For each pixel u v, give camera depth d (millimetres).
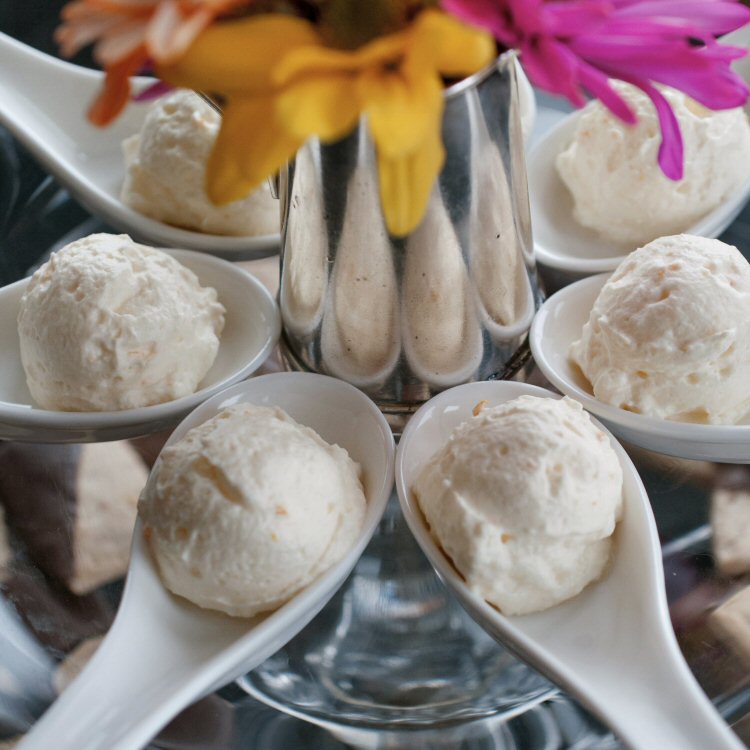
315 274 259
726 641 237
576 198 302
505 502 226
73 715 214
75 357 255
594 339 260
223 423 241
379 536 260
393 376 269
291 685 239
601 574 236
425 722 232
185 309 265
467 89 232
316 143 238
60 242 321
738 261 256
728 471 265
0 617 247
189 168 292
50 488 268
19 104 324
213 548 227
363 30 208
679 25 221
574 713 233
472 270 255
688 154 281
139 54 199
